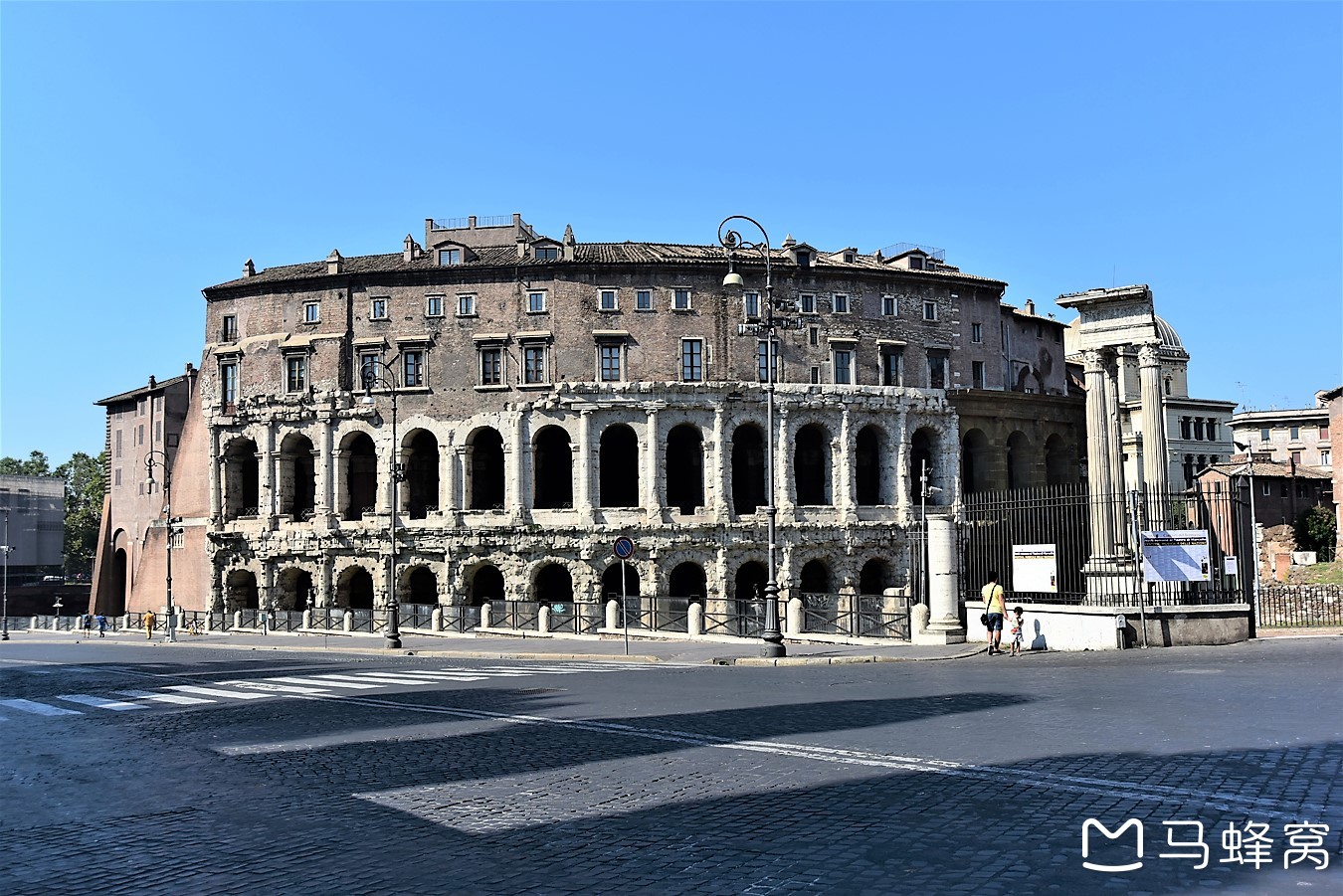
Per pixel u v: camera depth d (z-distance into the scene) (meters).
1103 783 14.03
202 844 12.72
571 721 22.22
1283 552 82.25
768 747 18.00
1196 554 39.25
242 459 91.25
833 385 83.88
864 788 14.38
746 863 10.93
